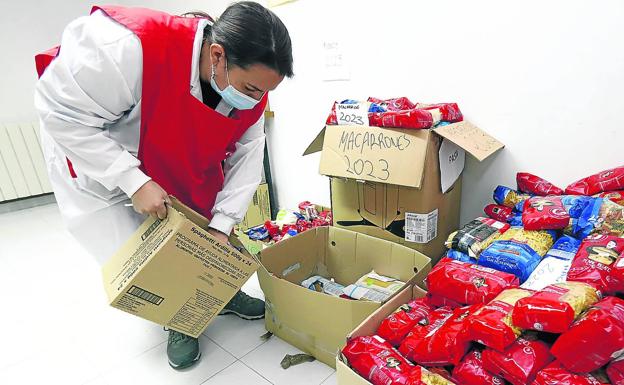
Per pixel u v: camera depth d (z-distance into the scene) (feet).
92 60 2.81
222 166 4.15
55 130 3.00
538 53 4.06
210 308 3.60
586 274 2.86
